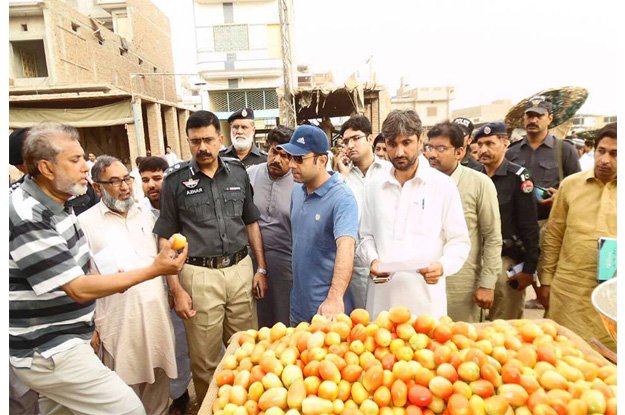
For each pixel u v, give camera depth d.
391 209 2.25
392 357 1.45
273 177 3.08
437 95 39.28
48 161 1.66
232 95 22.25
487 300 2.48
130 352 2.43
